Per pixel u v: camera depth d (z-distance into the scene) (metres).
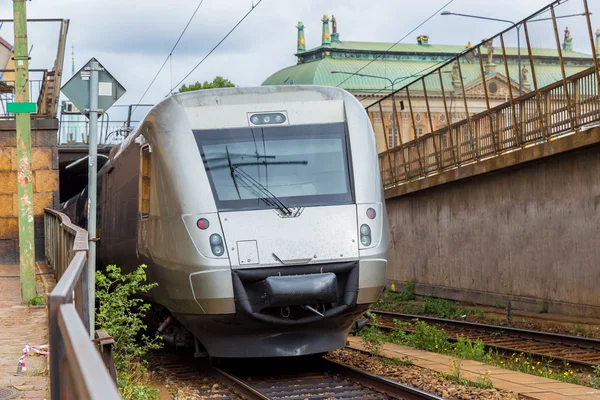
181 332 11.82
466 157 22.86
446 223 24.31
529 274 19.98
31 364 8.12
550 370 11.35
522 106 19.92
